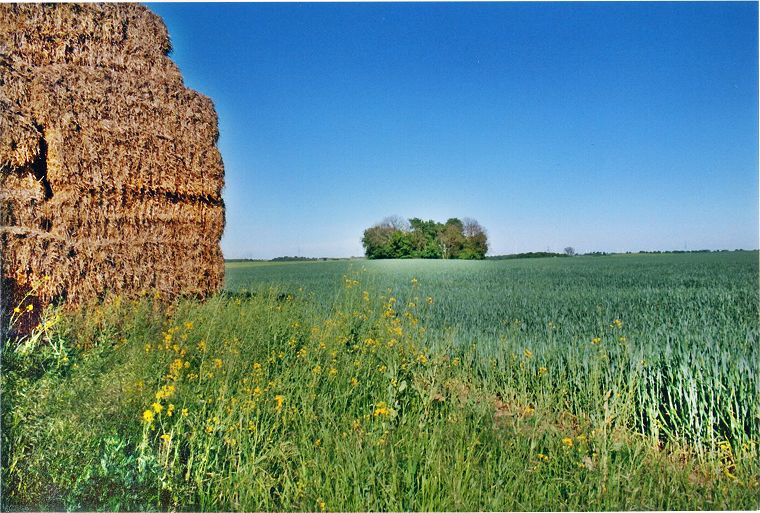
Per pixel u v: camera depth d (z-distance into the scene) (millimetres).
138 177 7641
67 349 4883
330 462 3193
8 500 2889
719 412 3971
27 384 3561
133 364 4332
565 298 11617
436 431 3430
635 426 3992
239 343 5215
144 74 7961
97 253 7000
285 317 6566
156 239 7824
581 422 3879
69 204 6820
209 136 8828
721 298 11156
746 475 3184
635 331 6621
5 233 6141
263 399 3910
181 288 8250
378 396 4266
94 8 7387
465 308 9688
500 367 5012
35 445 3104
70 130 6867
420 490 2910
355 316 6398
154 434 3559
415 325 6195
